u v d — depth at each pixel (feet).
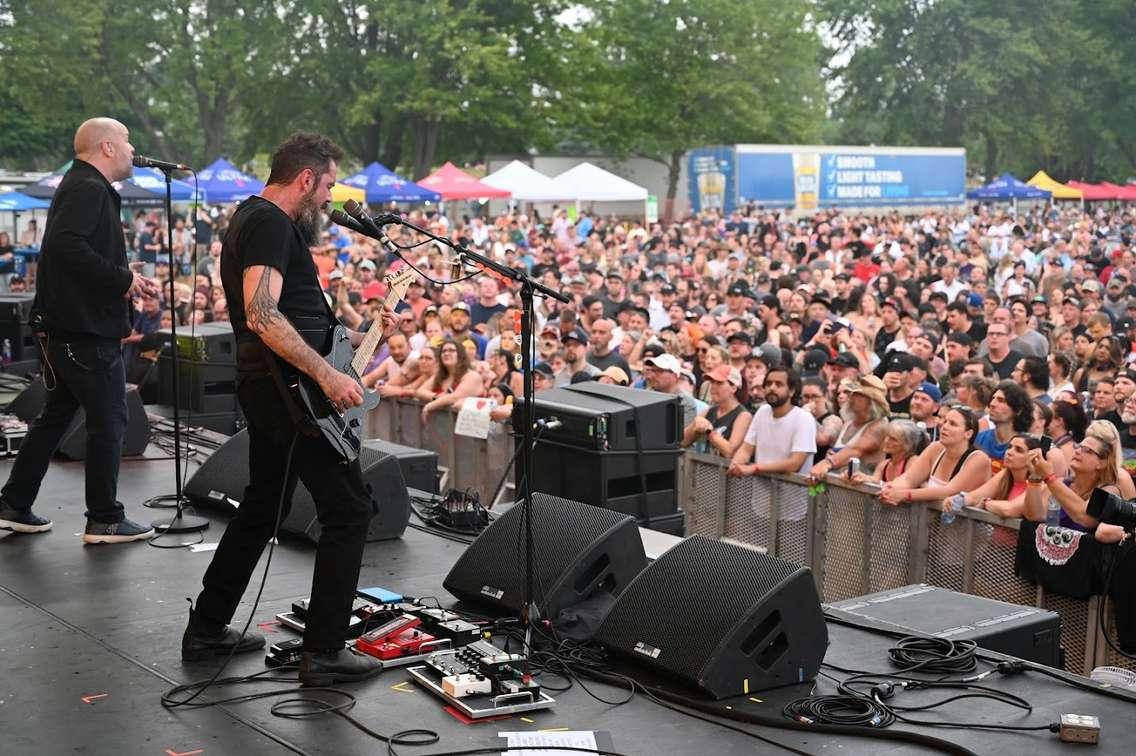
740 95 139.44
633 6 136.67
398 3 122.52
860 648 13.71
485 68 122.72
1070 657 17.74
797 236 84.23
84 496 20.95
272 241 12.03
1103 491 14.88
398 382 31.22
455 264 13.43
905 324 34.73
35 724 11.66
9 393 29.99
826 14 155.22
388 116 126.93
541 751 11.03
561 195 86.07
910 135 177.88
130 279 17.24
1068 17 175.11
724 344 34.68
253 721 11.76
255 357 12.49
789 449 22.36
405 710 12.03
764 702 12.14
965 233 95.71
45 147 136.98
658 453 20.83
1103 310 40.04
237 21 126.93
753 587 12.62
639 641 12.93
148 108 143.95
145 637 14.12
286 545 18.11
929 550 19.66
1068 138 180.24
